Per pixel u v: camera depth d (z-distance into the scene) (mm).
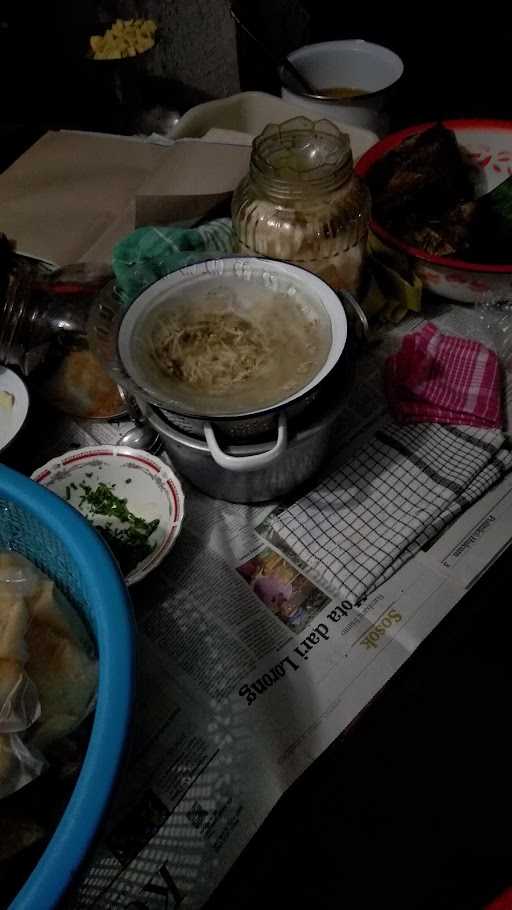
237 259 593
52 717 441
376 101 1031
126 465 656
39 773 422
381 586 585
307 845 898
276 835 486
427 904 850
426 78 1437
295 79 1111
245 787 487
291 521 620
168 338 565
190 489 664
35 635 460
